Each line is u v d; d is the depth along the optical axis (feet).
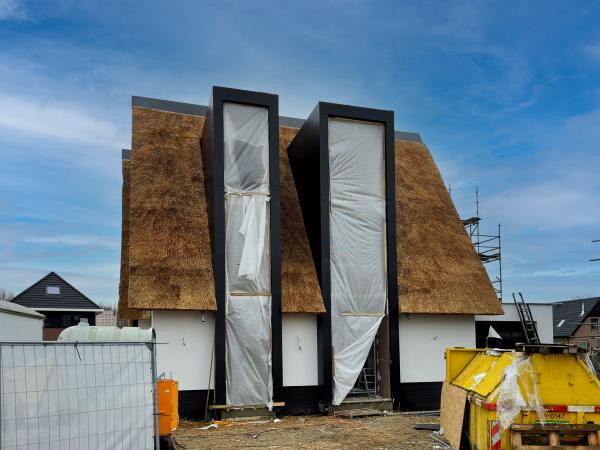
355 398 54.34
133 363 26.66
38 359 24.23
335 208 55.31
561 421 28.73
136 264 49.08
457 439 33.68
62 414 24.48
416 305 56.90
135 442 26.14
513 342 72.18
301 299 52.75
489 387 30.55
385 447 36.37
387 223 56.54
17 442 23.25
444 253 63.46
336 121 56.54
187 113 67.10
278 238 52.37
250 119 53.62
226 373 49.39
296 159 63.87
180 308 47.98
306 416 51.34
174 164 57.98
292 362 53.11
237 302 50.44
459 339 60.08
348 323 54.08
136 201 53.31
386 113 57.72
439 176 74.49
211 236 52.29
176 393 37.11
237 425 46.29
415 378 57.62
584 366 29.50
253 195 52.54
